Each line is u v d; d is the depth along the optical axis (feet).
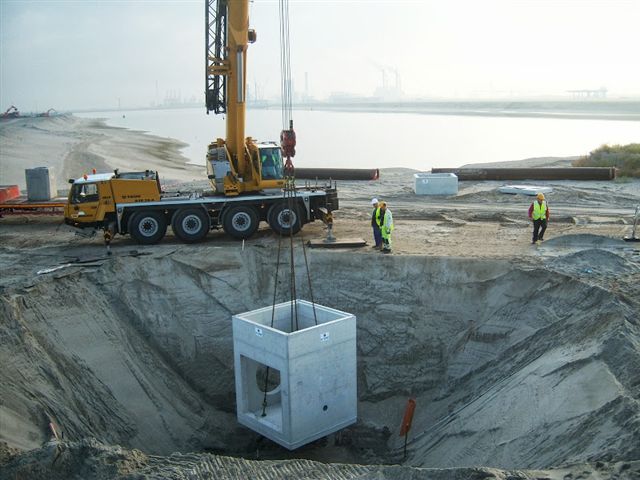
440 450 43.27
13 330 44.88
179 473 31.24
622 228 67.72
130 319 55.77
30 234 73.82
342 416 46.11
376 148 211.20
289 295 60.23
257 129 317.83
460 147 210.18
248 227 65.87
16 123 321.93
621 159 108.58
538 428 36.58
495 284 54.60
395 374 54.95
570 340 43.57
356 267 59.47
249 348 45.62
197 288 59.41
